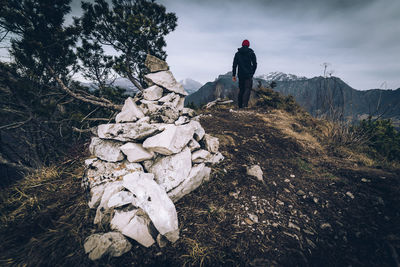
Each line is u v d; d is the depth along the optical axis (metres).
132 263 1.28
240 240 1.49
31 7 3.16
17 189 1.97
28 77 3.77
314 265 1.32
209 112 5.08
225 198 1.95
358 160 2.99
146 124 1.91
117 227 1.41
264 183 2.23
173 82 2.36
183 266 1.28
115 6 5.00
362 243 1.49
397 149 3.49
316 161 2.88
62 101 4.61
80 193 1.88
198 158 2.13
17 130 4.28
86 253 1.30
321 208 1.90
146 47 5.51
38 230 1.49
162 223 1.43
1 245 1.35
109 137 1.90
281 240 1.51
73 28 3.71
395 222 1.64
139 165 1.89
